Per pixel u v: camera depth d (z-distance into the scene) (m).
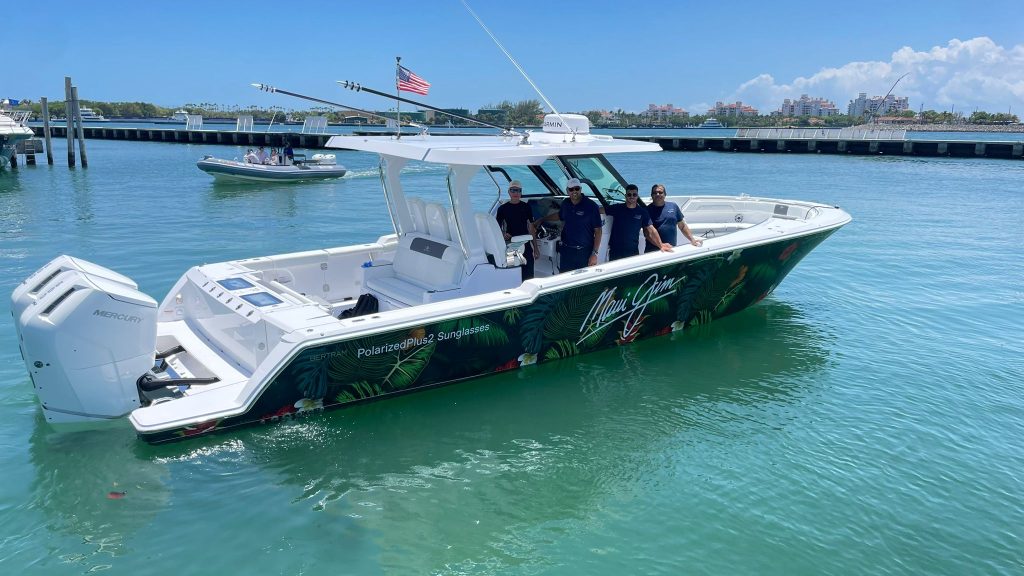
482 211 5.79
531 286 5.54
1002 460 4.66
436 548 3.68
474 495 4.19
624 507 4.10
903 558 3.68
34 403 5.04
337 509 3.99
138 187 20.11
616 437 4.95
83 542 3.60
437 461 4.56
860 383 5.93
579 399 5.53
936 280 9.42
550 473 4.46
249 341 5.06
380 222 14.14
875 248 11.56
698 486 4.34
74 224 13.33
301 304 5.19
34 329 4.14
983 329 7.37
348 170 27.00
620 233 6.48
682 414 5.31
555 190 6.75
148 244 11.39
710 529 3.90
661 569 3.56
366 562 3.54
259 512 3.92
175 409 4.43
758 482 4.38
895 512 4.08
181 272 9.38
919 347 6.81
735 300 7.10
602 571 3.54
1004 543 3.81
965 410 5.41
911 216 15.09
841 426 5.14
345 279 6.72
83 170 25.55
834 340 6.97
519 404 5.42
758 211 8.47
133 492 4.04
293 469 4.38
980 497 4.24
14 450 4.39
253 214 15.07
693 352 6.55
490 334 5.44
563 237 6.30
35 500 3.92
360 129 42.50
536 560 3.61
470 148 5.34
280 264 6.34
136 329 4.43
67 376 4.27
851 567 3.60
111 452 4.38
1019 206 16.67
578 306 5.83
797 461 4.64
